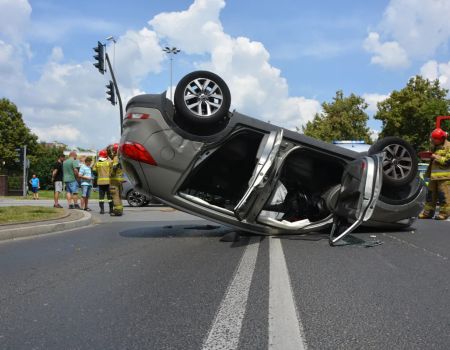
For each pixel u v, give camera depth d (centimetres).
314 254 604
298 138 728
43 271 520
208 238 772
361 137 3781
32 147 6431
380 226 807
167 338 308
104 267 535
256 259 572
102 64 1880
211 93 707
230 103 711
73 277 486
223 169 799
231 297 402
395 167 781
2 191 3962
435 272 496
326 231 805
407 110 3634
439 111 3466
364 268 516
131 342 302
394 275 482
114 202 1293
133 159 714
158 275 489
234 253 618
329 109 3844
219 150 771
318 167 791
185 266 535
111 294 417
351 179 693
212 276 482
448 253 609
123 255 614
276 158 709
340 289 426
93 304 387
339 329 323
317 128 3978
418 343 298
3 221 944
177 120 718
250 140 762
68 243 735
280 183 755
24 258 605
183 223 1057
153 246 688
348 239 734
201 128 709
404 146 782
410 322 337
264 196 714
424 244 683
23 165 3206
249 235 784
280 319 343
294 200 800
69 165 1570
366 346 293
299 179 800
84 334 317
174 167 713
